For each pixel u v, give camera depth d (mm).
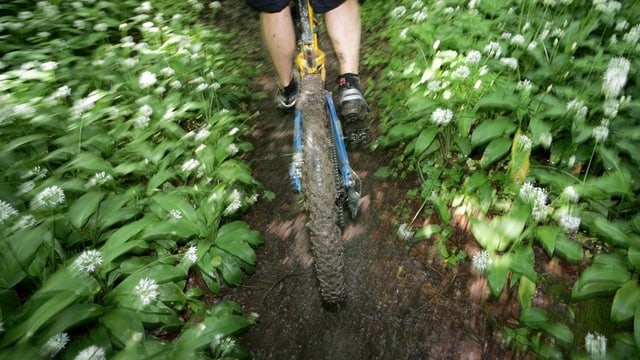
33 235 1875
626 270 1754
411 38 3320
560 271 1951
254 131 3096
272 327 1972
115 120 2832
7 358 1549
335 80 3514
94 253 1810
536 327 1748
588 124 2311
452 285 2006
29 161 2342
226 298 2096
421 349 1816
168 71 3078
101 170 2381
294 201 2537
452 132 2547
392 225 2318
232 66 3818
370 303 1995
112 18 4379
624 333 1641
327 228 1614
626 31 2869
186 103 2873
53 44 3570
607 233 1850
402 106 2932
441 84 2619
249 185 2562
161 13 4277
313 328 1948
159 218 2178
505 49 2812
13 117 2543
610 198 2152
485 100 2385
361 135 2600
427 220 2301
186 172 2398
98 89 3113
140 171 2484
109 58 3338
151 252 2184
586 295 1801
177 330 1916
